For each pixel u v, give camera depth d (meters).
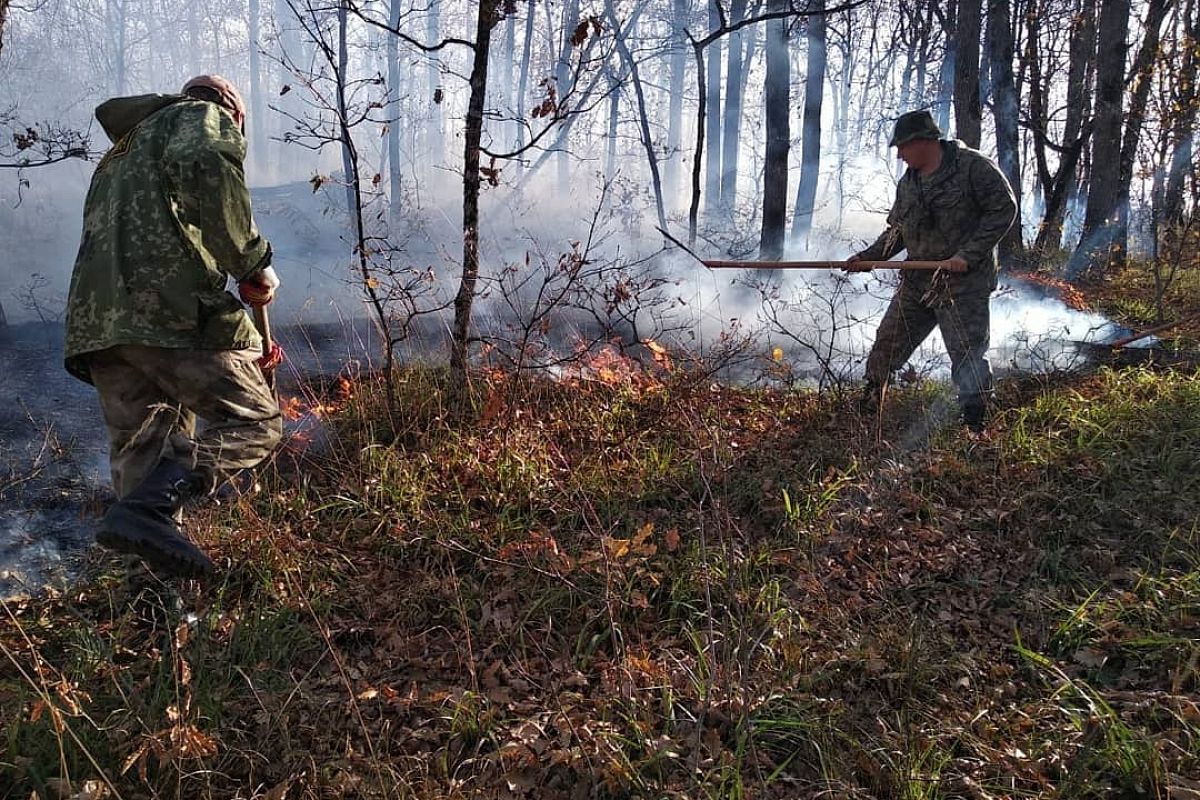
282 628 2.93
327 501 3.71
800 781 2.38
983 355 4.81
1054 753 2.41
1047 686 2.74
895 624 3.04
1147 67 9.92
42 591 3.15
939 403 5.03
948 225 4.75
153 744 2.21
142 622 2.99
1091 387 5.31
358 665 2.85
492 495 3.76
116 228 2.64
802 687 2.69
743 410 5.01
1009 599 3.25
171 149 2.65
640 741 2.44
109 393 2.81
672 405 4.63
